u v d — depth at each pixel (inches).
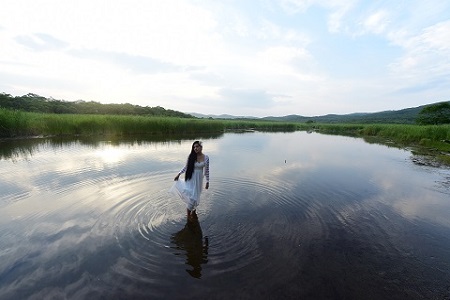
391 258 169.5
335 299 130.6
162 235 186.7
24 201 242.4
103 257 158.7
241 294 131.2
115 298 126.1
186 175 214.7
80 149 538.3
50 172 344.8
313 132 1676.9
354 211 245.4
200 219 213.6
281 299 129.0
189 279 141.3
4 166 376.8
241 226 204.5
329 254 171.0
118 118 897.5
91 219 207.8
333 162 490.0
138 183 301.4
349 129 1792.6
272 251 171.8
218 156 518.6
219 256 163.8
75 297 126.1
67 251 164.2
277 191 293.3
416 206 263.3
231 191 287.4
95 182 302.8
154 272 146.3
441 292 139.1
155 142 709.3
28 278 138.6
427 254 175.6
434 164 484.7
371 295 134.7
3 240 175.2
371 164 477.7
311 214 233.8
